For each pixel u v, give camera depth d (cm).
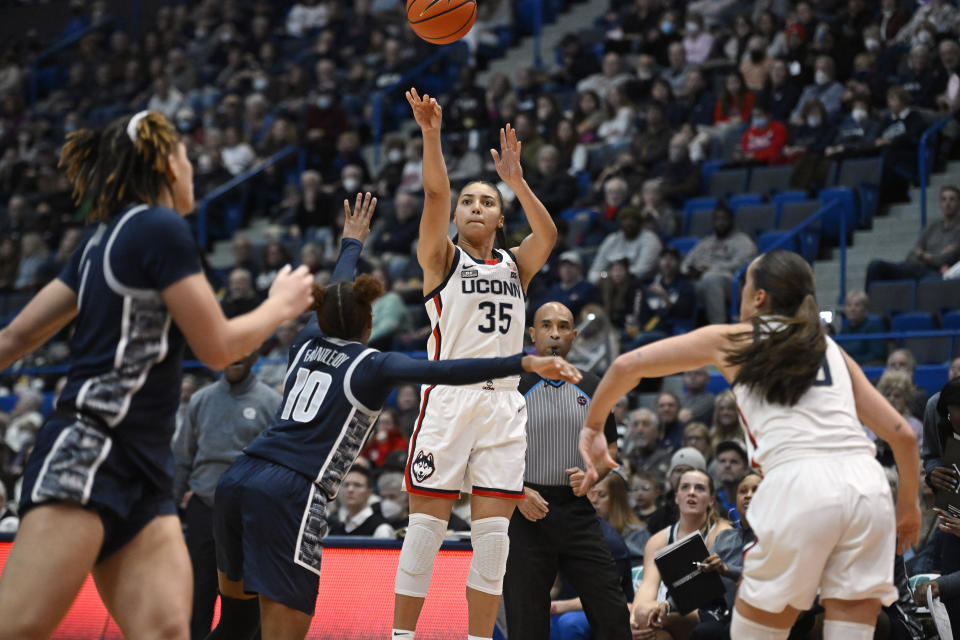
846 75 1961
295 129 2380
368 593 759
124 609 425
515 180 660
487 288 632
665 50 2241
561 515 703
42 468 412
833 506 458
